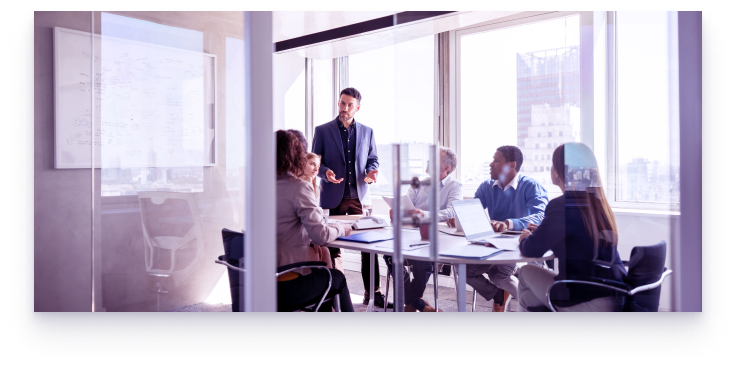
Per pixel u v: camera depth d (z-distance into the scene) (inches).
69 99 117.3
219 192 114.5
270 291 74.7
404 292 101.0
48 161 117.0
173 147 114.3
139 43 114.0
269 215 75.0
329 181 171.2
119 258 114.5
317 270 98.6
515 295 113.1
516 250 91.8
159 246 114.9
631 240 90.7
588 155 87.8
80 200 119.0
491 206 117.0
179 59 113.6
